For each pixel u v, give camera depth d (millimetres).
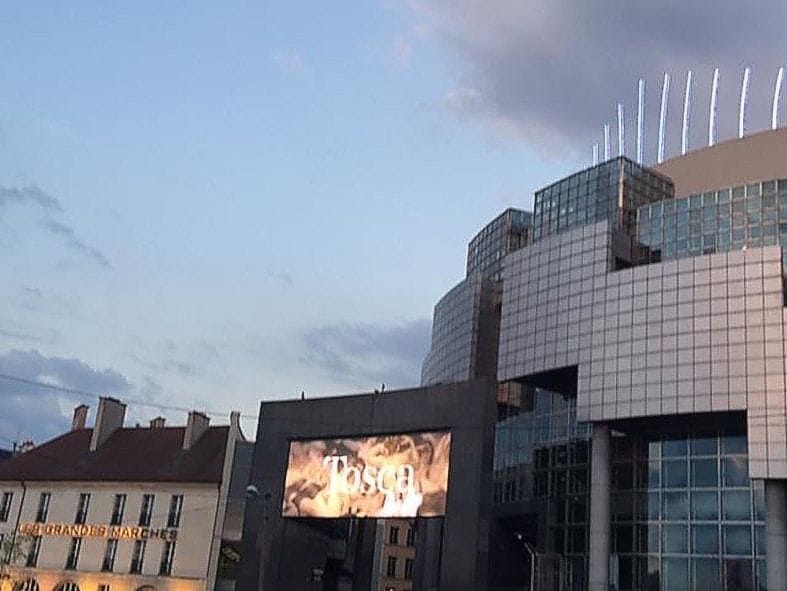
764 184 63688
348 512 55812
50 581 68188
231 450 68438
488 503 50031
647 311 59625
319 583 59125
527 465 67750
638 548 58031
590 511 60031
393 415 55906
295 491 58875
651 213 67750
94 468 72500
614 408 58938
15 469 75000
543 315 65312
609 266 62781
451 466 51719
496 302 78000
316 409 59938
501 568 68500
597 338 61281
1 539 68125
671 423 58844
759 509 54438
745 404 54312
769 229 62406
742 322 56031
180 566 65625
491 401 51969
